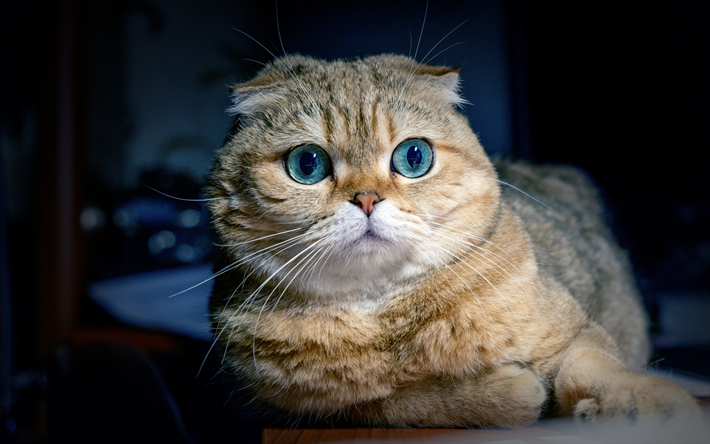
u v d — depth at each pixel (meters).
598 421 0.23
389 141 0.29
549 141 0.37
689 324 0.36
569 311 0.30
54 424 0.33
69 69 0.49
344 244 0.28
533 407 0.25
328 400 0.28
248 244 0.29
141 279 0.48
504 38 0.37
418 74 0.31
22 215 0.50
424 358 0.27
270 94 0.31
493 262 0.29
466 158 0.30
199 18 0.45
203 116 0.46
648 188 0.37
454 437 0.23
